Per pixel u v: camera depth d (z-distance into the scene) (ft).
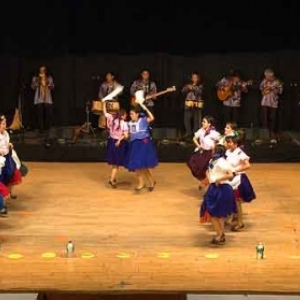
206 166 40.45
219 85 54.90
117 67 56.90
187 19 56.03
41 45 56.59
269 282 28.02
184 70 56.70
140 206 39.09
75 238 33.42
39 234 33.96
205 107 57.00
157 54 56.54
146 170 42.52
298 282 28.04
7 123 57.11
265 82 54.75
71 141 53.06
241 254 31.30
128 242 32.89
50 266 29.63
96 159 52.01
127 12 56.03
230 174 31.91
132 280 28.17
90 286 27.48
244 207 38.99
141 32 56.34
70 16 56.18
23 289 26.91
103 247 32.14
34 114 57.26
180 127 57.26
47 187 43.34
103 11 56.08
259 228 35.17
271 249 31.99
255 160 51.96
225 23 56.03
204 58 56.49
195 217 36.99
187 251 31.68
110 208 38.60
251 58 56.39
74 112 57.67
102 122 53.16
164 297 26.63
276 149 51.85
